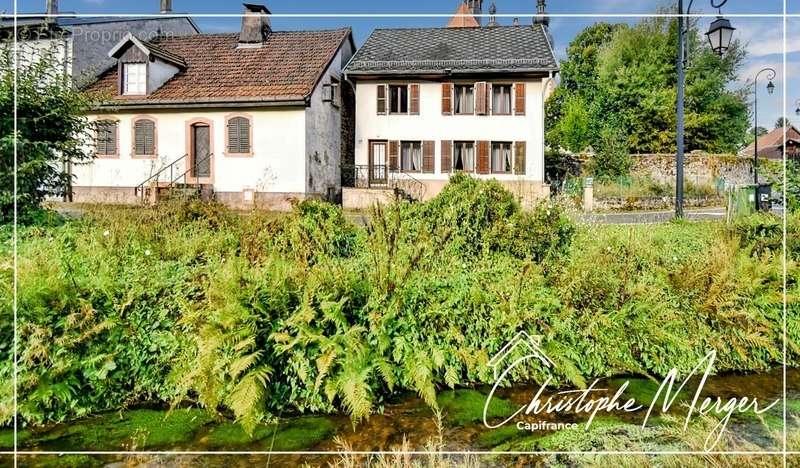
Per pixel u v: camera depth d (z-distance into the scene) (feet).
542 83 71.36
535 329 16.57
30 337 14.46
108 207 31.40
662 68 106.63
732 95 106.22
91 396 14.94
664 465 11.66
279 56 70.85
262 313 15.16
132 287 16.61
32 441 13.42
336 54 72.33
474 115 72.74
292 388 14.92
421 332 16.24
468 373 16.25
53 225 28.81
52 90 31.86
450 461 12.38
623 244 23.43
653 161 93.30
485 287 17.85
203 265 19.65
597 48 131.54
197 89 66.03
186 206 28.53
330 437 13.61
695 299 18.40
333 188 72.33
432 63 73.26
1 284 15.40
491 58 73.05
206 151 65.46
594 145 98.37
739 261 20.27
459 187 23.70
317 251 20.75
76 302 15.61
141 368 15.44
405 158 74.74
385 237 19.10
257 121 64.03
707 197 76.54
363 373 14.29
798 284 19.69
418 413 14.76
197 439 13.51
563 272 19.21
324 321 15.28
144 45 64.85
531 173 71.87
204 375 13.89
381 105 73.87
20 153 29.53
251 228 23.79
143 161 65.77
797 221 25.59
